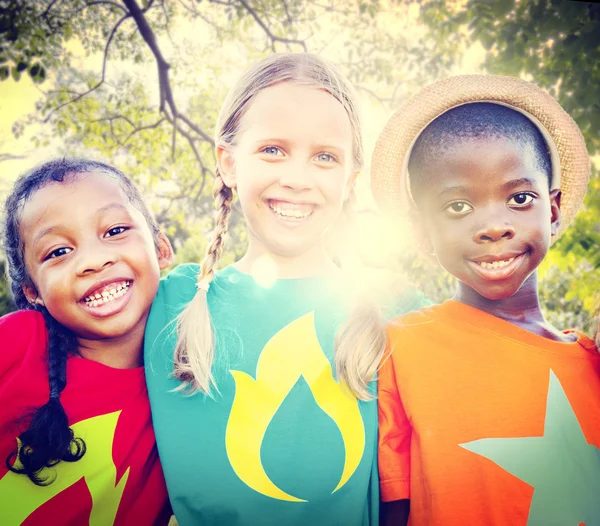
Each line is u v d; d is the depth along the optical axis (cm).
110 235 135
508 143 135
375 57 258
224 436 129
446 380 134
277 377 135
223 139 149
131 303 136
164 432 129
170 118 279
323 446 129
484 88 140
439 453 129
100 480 128
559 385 133
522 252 136
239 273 149
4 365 132
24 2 256
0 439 129
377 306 145
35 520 126
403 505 132
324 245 162
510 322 140
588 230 238
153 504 133
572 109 238
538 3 241
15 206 138
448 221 138
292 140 139
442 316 144
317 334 140
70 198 134
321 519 127
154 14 263
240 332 140
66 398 132
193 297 146
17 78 260
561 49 239
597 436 131
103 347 138
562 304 251
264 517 126
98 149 273
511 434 130
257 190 141
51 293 132
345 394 134
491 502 127
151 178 285
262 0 259
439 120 142
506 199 135
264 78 143
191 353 135
